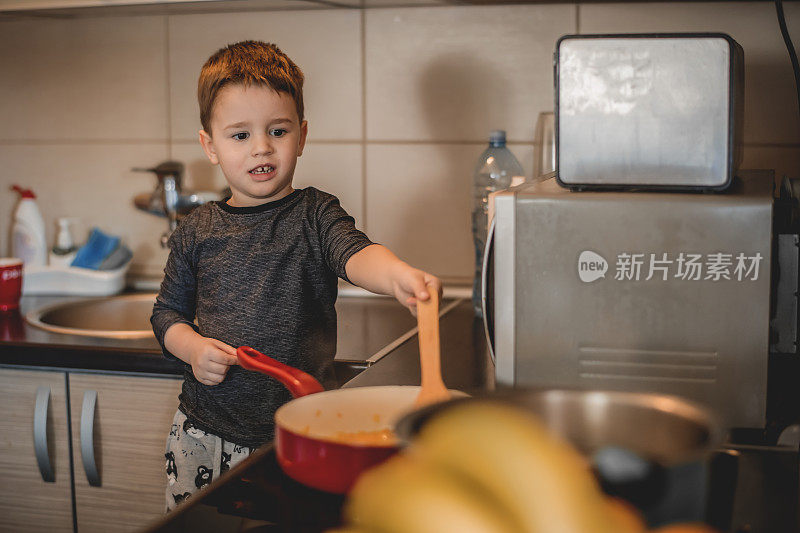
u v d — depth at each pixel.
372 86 1.80
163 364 1.38
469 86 1.76
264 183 1.31
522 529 0.41
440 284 0.92
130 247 2.00
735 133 0.88
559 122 0.87
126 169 1.97
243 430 1.26
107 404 1.44
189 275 1.37
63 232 1.97
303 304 1.30
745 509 0.62
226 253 1.33
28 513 1.52
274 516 0.65
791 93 1.61
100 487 1.47
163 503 1.45
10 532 1.54
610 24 1.68
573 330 0.88
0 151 2.05
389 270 1.00
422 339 0.81
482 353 1.26
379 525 0.44
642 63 0.85
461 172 1.79
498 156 1.64
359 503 0.46
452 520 0.41
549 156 1.62
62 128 2.00
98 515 1.49
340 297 1.88
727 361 0.86
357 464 0.64
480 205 1.65
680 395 0.87
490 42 1.74
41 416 1.46
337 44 1.81
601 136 0.87
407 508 0.43
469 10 1.74
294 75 1.35
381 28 1.78
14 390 1.49
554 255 0.87
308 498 0.68
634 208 0.85
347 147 1.84
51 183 2.02
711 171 0.85
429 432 0.47
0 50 2.01
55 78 1.98
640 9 1.66
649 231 0.85
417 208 1.82
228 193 1.87
